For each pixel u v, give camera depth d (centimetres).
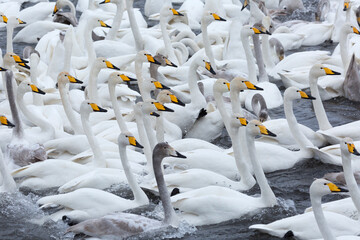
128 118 2041
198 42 2755
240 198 1545
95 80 2105
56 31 2731
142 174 1736
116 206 1555
